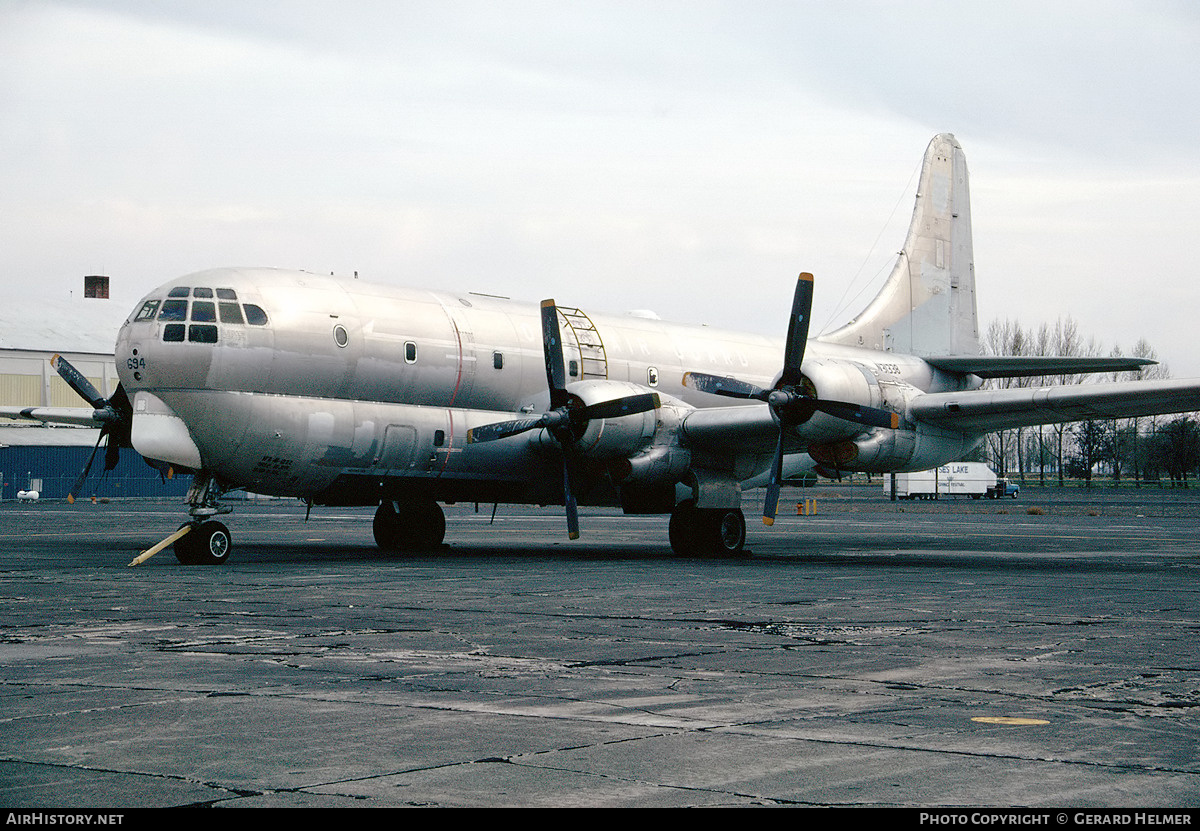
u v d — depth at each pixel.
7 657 9.52
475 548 25.30
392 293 21.78
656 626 11.61
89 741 6.57
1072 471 120.75
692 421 21.61
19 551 22.94
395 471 21.11
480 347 22.22
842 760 6.18
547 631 11.21
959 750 6.39
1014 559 22.12
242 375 19.12
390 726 6.96
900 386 21.67
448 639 10.63
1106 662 9.36
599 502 23.61
